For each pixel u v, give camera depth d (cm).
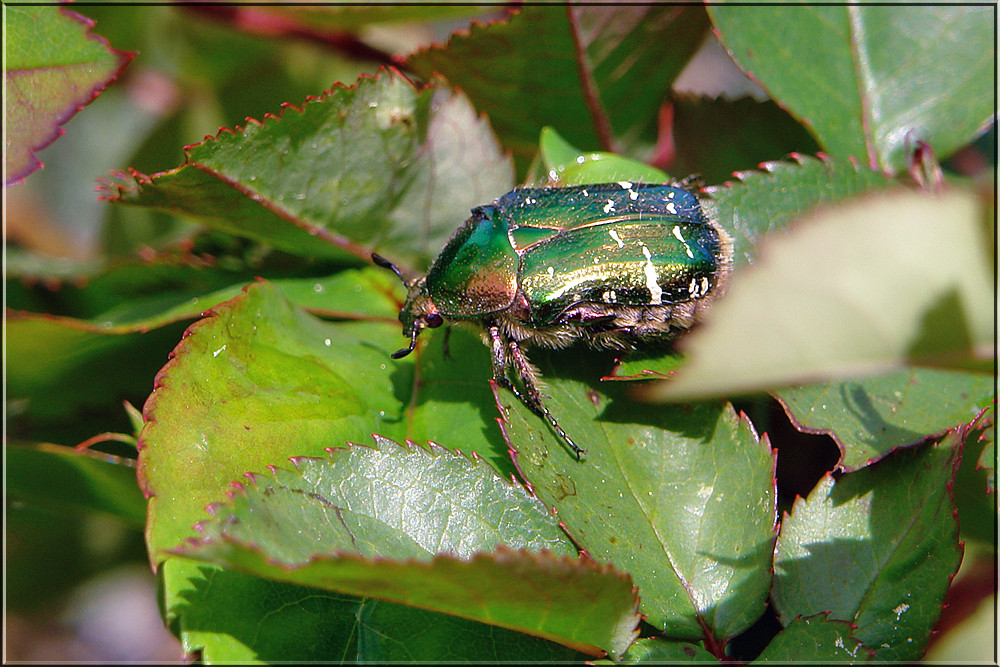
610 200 15
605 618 14
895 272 10
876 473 14
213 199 15
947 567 14
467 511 14
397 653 14
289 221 15
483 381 15
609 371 15
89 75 15
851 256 10
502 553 13
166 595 14
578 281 15
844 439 14
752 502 14
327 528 14
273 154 15
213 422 14
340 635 14
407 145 15
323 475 14
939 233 10
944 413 14
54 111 15
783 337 10
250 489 14
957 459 14
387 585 14
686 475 14
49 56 15
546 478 14
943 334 10
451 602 14
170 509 14
